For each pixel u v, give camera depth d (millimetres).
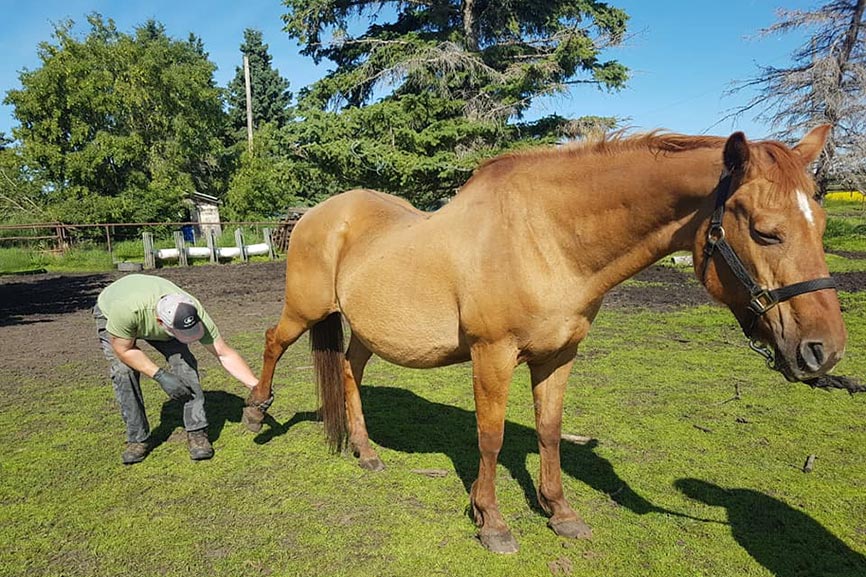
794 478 3248
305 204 27641
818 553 2549
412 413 4465
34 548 2619
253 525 2811
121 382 3436
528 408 4523
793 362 1833
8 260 16000
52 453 3654
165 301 3260
